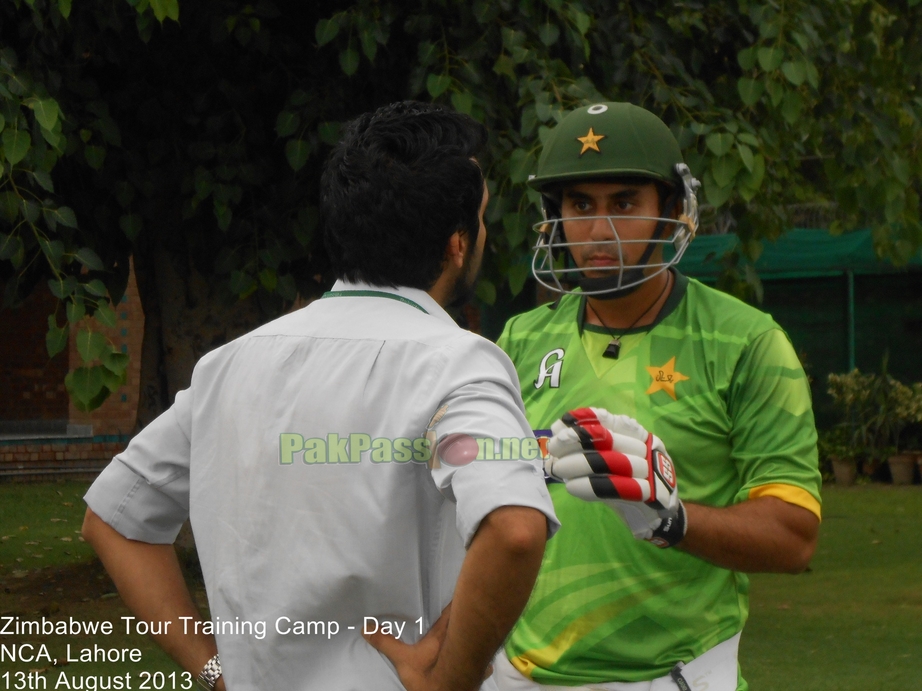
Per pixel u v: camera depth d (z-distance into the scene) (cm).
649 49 2161
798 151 2684
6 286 2112
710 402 768
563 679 777
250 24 2061
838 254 4566
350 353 548
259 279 2156
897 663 1920
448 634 502
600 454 607
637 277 782
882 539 3291
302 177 2206
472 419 506
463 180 570
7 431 5222
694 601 769
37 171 1786
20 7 2017
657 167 777
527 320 892
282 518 539
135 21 2069
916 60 2483
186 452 603
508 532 480
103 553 605
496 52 2091
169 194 2266
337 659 531
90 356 1706
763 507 721
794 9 2119
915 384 4716
